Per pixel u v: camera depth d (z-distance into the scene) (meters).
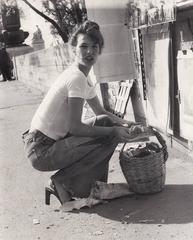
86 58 4.28
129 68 6.70
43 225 4.16
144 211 4.20
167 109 5.68
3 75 22.00
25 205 4.69
